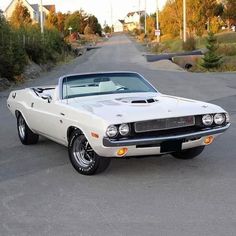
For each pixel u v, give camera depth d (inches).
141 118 233.1
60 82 293.4
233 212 193.8
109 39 4562.0
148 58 1664.6
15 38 1089.4
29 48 1277.1
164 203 207.6
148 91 303.7
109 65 1411.2
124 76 312.0
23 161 296.0
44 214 199.0
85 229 181.2
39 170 272.1
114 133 229.6
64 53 1910.7
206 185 231.8
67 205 209.6
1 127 429.4
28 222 190.2
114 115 236.2
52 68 1386.6
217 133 253.4
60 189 233.6
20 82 946.7
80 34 4375.0
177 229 177.8
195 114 245.3
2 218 195.8
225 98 584.7
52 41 1742.1
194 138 246.4
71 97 286.5
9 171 272.7
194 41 1889.8
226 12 2335.1
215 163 274.7
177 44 2041.1
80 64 1524.4
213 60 1190.9
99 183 241.3
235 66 1195.3
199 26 2306.8
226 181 237.6
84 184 240.7
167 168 265.4
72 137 259.4
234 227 177.9
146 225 183.0
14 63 961.5
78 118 250.1
